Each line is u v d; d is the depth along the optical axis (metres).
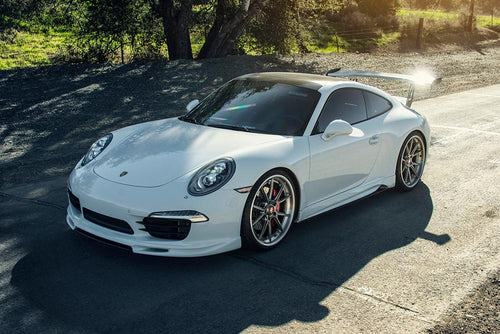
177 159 3.61
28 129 7.38
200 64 14.30
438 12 45.88
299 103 4.29
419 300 3.10
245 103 4.41
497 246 3.94
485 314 2.96
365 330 2.75
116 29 15.27
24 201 4.66
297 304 3.00
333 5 19.50
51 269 3.34
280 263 3.54
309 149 3.95
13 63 15.71
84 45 15.66
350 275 3.40
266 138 3.89
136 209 3.22
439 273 3.46
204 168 3.44
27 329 2.65
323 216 4.52
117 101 9.45
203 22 16.98
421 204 4.89
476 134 7.99
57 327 2.68
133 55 16.28
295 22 18.78
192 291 3.11
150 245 3.25
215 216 3.30
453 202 4.95
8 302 2.91
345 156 4.30
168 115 8.51
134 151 3.84
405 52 23.34
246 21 16.30
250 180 3.44
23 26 21.84
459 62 19.91
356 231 4.18
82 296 3.01
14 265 3.38
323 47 23.55
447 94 12.39
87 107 8.89
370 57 19.64
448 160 6.48
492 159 6.54
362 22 30.11
